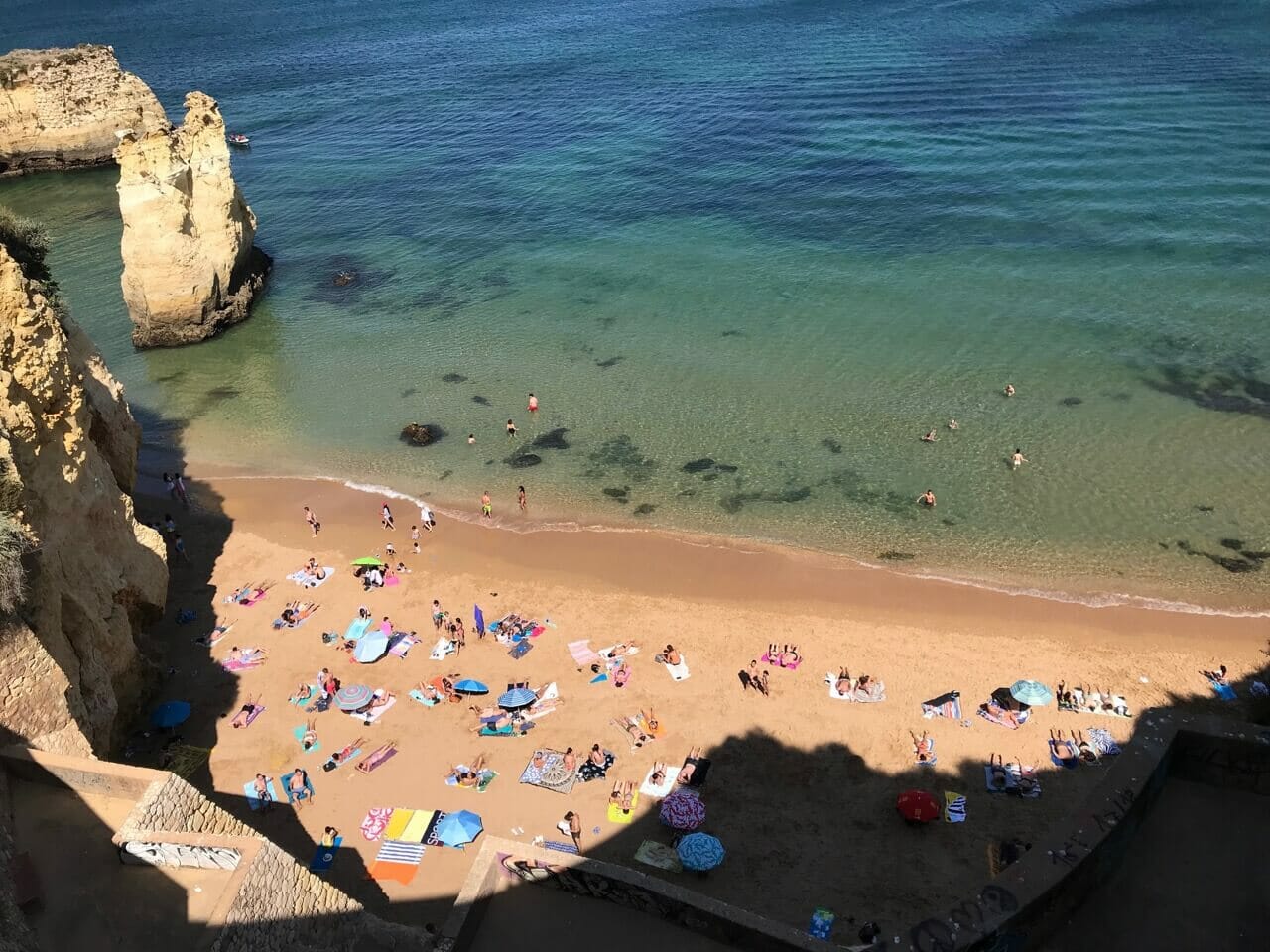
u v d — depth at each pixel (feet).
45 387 80.69
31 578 70.23
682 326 179.42
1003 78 324.39
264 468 144.36
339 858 78.18
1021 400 147.13
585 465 139.64
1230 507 120.98
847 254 202.90
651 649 102.17
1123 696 92.89
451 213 250.57
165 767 87.45
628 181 261.03
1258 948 33.55
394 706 94.84
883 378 156.25
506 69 428.15
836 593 110.42
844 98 319.47
